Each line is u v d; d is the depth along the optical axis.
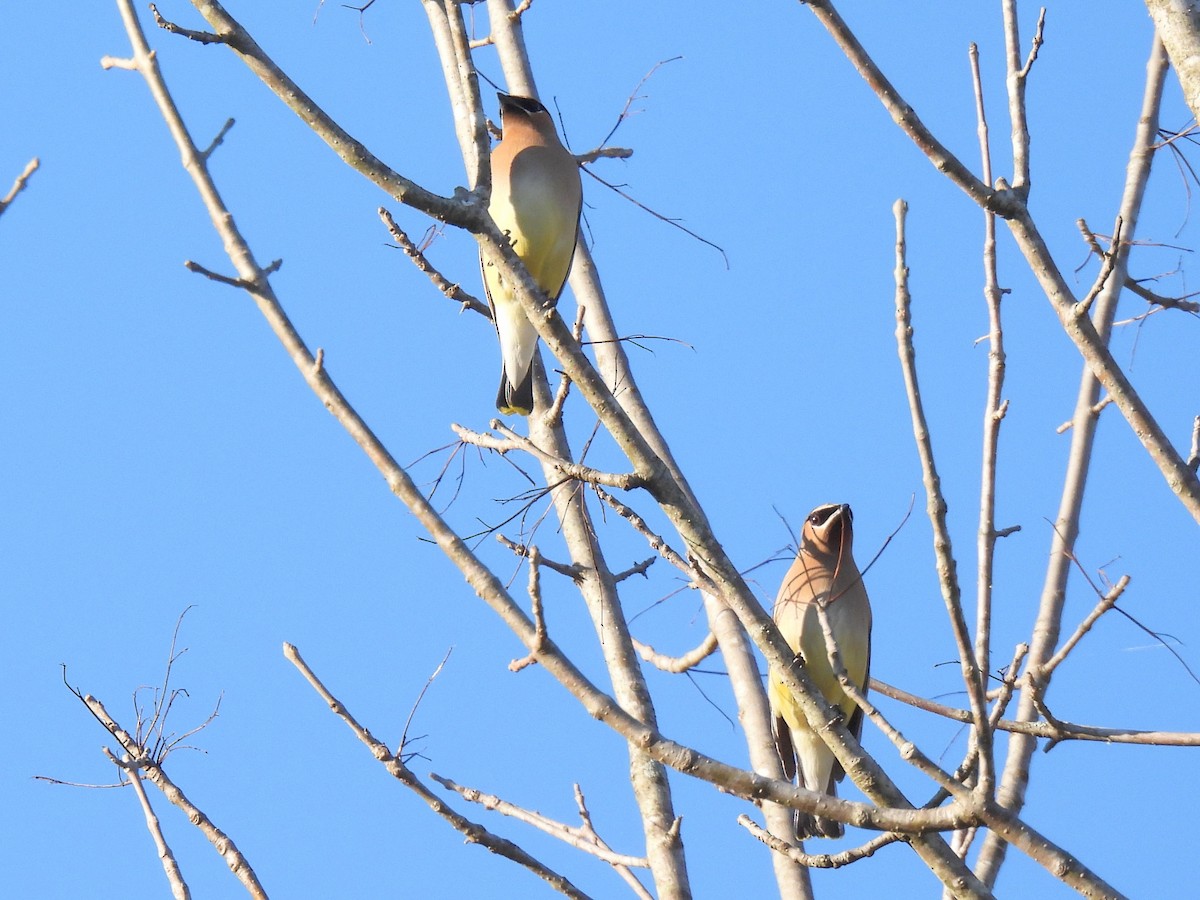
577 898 8.81
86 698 9.38
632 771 9.70
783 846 7.79
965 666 6.92
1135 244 9.77
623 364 11.60
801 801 7.30
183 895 8.77
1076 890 6.93
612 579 10.28
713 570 7.79
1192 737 7.95
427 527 8.12
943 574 6.89
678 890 9.17
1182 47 8.04
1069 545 9.80
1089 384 10.05
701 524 7.89
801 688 7.50
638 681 9.98
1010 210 8.20
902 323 7.09
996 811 6.96
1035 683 8.09
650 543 7.98
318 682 8.93
